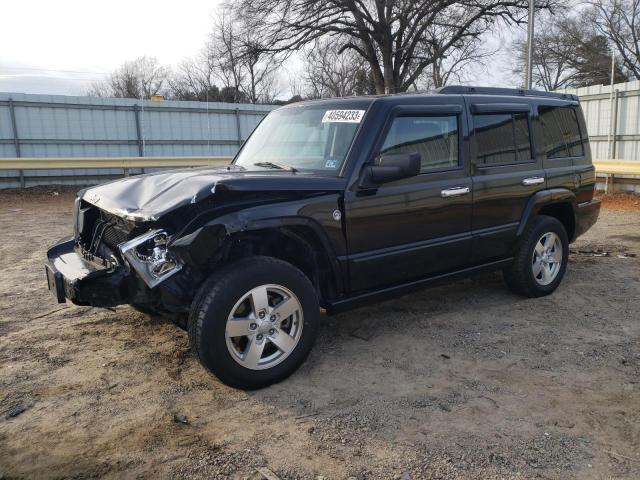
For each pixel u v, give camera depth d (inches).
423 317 202.4
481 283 245.6
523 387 147.3
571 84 1670.8
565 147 233.5
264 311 143.2
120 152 786.8
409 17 1037.2
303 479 109.1
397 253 169.6
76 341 180.2
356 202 158.7
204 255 133.4
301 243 155.3
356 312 208.2
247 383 142.9
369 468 112.5
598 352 169.8
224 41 1140.5
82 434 125.6
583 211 241.4
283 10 992.9
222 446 120.6
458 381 151.2
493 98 203.8
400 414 133.7
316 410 135.9
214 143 858.8
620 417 131.7
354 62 1347.2
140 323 195.8
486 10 1047.6
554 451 117.9
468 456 116.2
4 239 362.6
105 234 159.6
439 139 182.7
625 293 229.0
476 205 191.0
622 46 1503.4
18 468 113.0
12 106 700.7
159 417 132.8
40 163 669.3
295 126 187.8
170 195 139.8
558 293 230.2
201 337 134.5
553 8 1056.2
